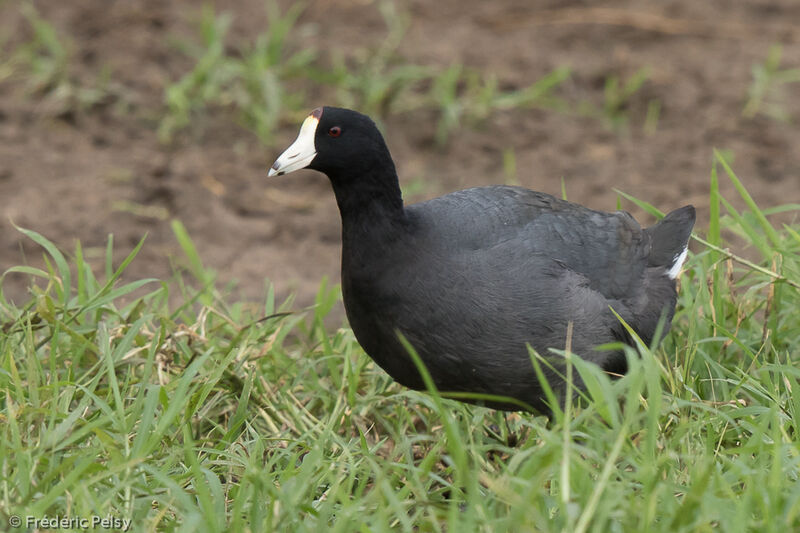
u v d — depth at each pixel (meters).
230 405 9.38
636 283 9.55
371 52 18.39
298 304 12.94
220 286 13.33
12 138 16.41
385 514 6.75
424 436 8.14
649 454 7.12
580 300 8.86
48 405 8.27
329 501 6.96
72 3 19.73
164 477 7.02
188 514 6.88
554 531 6.78
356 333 8.85
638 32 19.84
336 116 8.37
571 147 16.73
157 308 10.85
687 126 17.22
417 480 7.38
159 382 9.17
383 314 8.54
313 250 14.37
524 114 17.53
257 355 9.97
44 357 9.55
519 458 6.98
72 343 9.65
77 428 8.10
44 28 17.52
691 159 16.30
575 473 6.88
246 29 19.16
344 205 8.55
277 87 16.95
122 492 7.34
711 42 19.64
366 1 20.62
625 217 10.03
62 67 17.33
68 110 17.00
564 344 8.83
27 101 17.17
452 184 15.78
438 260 8.48
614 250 9.47
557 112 17.64
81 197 15.10
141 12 19.56
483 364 8.63
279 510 7.12
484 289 8.50
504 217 8.93
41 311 9.28
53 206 14.84
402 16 19.98
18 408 7.98
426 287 8.43
